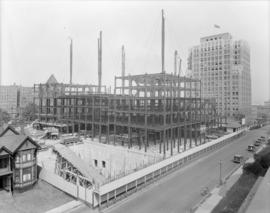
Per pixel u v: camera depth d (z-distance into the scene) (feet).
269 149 174.70
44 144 187.83
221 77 408.87
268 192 84.99
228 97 401.49
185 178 122.83
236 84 393.29
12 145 104.68
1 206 90.48
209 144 190.08
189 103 207.21
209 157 170.60
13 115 359.25
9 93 477.77
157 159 136.05
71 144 192.03
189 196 99.09
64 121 250.98
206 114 243.40
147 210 87.25
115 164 164.35
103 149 177.27
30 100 479.00
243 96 404.77
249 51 437.17
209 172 133.08
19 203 93.81
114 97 191.83
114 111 188.96
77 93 291.58
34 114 308.60
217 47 413.39
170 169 135.85
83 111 246.88
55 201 96.27
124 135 200.95
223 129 280.31
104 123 196.24
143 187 109.70
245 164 138.51
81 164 121.80
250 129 356.38
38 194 102.68
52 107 269.03
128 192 102.73
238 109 391.45
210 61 422.00
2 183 105.40
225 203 88.33
